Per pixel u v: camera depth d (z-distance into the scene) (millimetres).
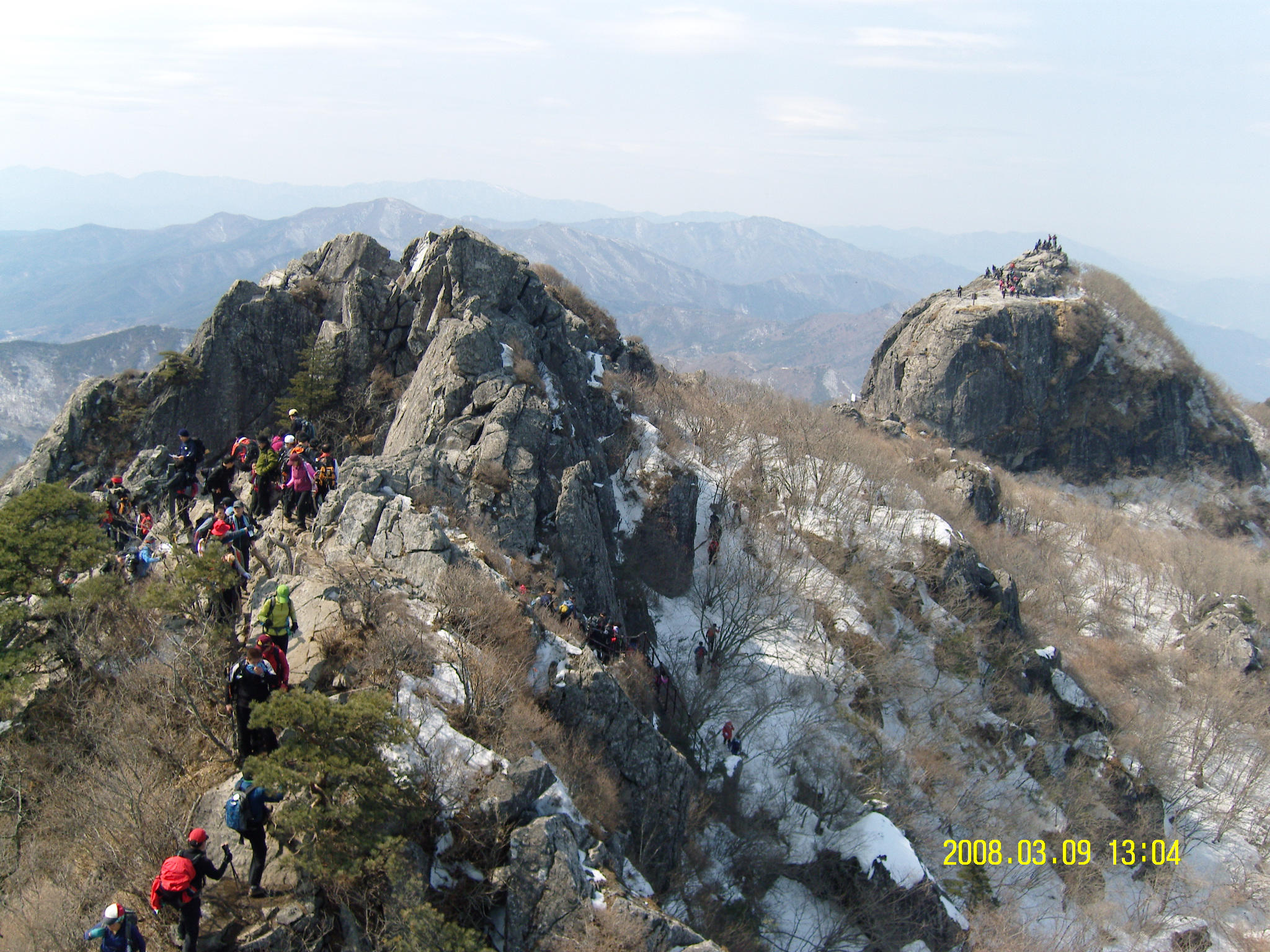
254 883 15727
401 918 15695
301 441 34281
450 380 41031
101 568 25656
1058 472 131000
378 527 28125
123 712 20844
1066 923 41688
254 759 15406
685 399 68312
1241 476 136875
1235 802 56875
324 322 49281
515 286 48031
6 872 18438
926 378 126875
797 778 39969
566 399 46250
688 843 29953
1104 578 87500
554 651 26438
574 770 22438
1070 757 53844
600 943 16859
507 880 17438
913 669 51156
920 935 33875
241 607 23391
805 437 69188
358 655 20984
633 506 49500
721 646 46000
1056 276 144250
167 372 46906
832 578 55312
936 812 43844
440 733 19609
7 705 21688
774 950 30422
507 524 35969
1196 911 48031
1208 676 69000
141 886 16516
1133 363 135000
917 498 71188
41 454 45531
